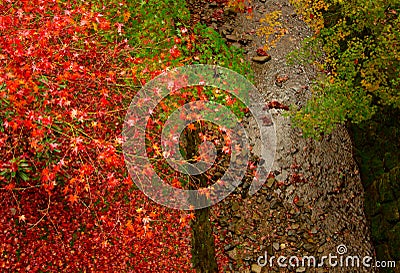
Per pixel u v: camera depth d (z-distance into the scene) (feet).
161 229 22.38
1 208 20.03
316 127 28.43
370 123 26.45
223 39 32.76
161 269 21.39
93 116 22.41
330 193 26.45
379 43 23.45
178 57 27.07
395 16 24.00
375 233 24.27
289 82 30.96
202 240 22.91
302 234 24.57
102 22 21.09
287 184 26.53
